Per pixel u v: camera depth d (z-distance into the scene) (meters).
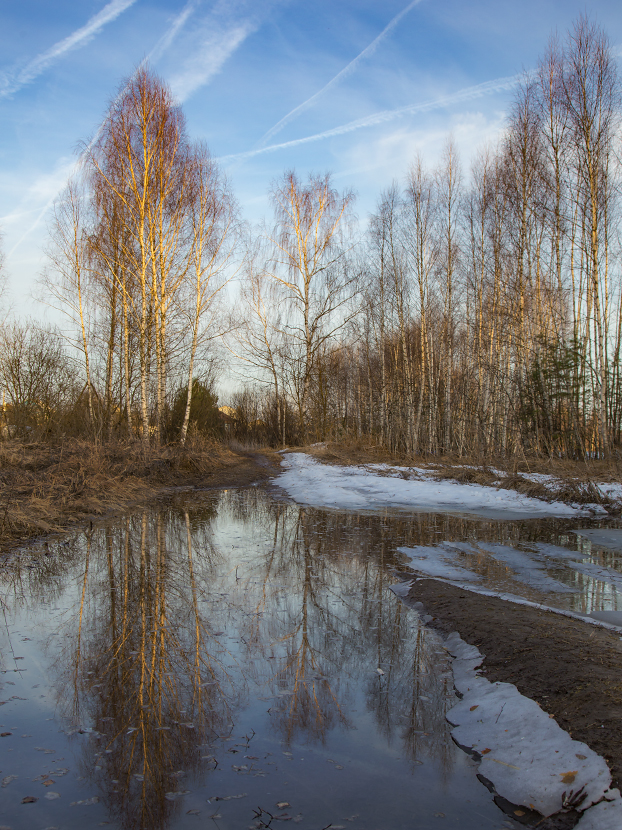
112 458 16.39
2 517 9.67
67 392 22.42
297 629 5.34
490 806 2.82
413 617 5.66
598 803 2.57
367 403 34.75
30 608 5.98
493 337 22.02
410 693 4.09
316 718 3.76
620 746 2.88
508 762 3.08
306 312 32.50
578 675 3.75
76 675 4.38
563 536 9.68
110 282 19.62
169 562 8.02
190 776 3.12
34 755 3.32
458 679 4.23
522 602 5.77
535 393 20.47
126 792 2.97
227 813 2.77
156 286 18.09
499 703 3.67
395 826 2.65
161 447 19.33
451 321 24.59
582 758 2.89
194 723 3.70
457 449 25.81
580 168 17.67
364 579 7.09
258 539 9.68
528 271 20.52
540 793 2.78
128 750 3.39
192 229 19.30
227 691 4.13
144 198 17.23
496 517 11.82
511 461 17.53
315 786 3.02
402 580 6.98
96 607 6.01
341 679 4.32
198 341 21.16
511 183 20.30
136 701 3.98
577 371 19.47
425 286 25.17
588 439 21.36
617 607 5.75
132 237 18.09
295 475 20.98
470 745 3.35
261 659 4.68
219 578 7.16
